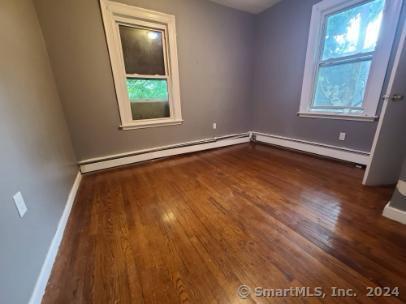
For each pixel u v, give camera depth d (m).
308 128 2.99
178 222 1.44
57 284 0.98
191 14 2.71
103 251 1.18
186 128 3.15
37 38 1.71
